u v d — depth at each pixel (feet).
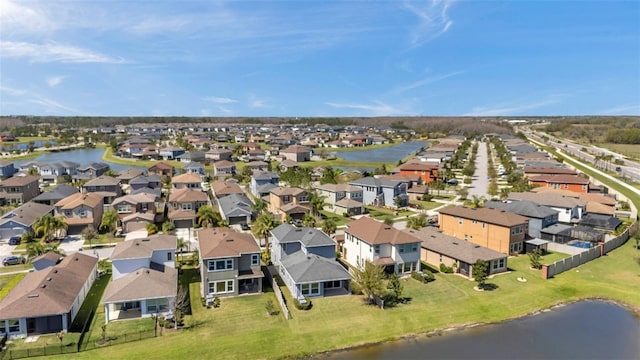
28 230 217.36
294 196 280.10
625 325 136.67
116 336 121.90
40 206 247.91
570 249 205.77
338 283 157.89
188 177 353.92
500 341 126.00
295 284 145.79
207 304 142.20
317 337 124.77
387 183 321.73
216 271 149.28
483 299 151.84
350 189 301.02
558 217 249.75
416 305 146.10
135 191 299.17
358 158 624.59
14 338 120.26
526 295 156.04
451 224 227.61
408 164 430.20
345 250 194.90
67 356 112.98
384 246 171.22
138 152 581.12
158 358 112.57
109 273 170.60
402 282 165.99
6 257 188.34
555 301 152.97
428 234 203.62
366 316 137.49
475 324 135.85
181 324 129.90
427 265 188.24
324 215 283.18
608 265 187.62
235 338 122.83
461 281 167.73
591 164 493.77
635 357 118.42
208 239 166.40
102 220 231.91
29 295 125.29
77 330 125.90
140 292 133.59
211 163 529.86
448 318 138.41
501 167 510.17
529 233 226.99
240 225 248.32
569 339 127.54
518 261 193.98
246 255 157.48
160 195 307.17
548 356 118.21
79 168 405.18
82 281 144.87
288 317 134.82
